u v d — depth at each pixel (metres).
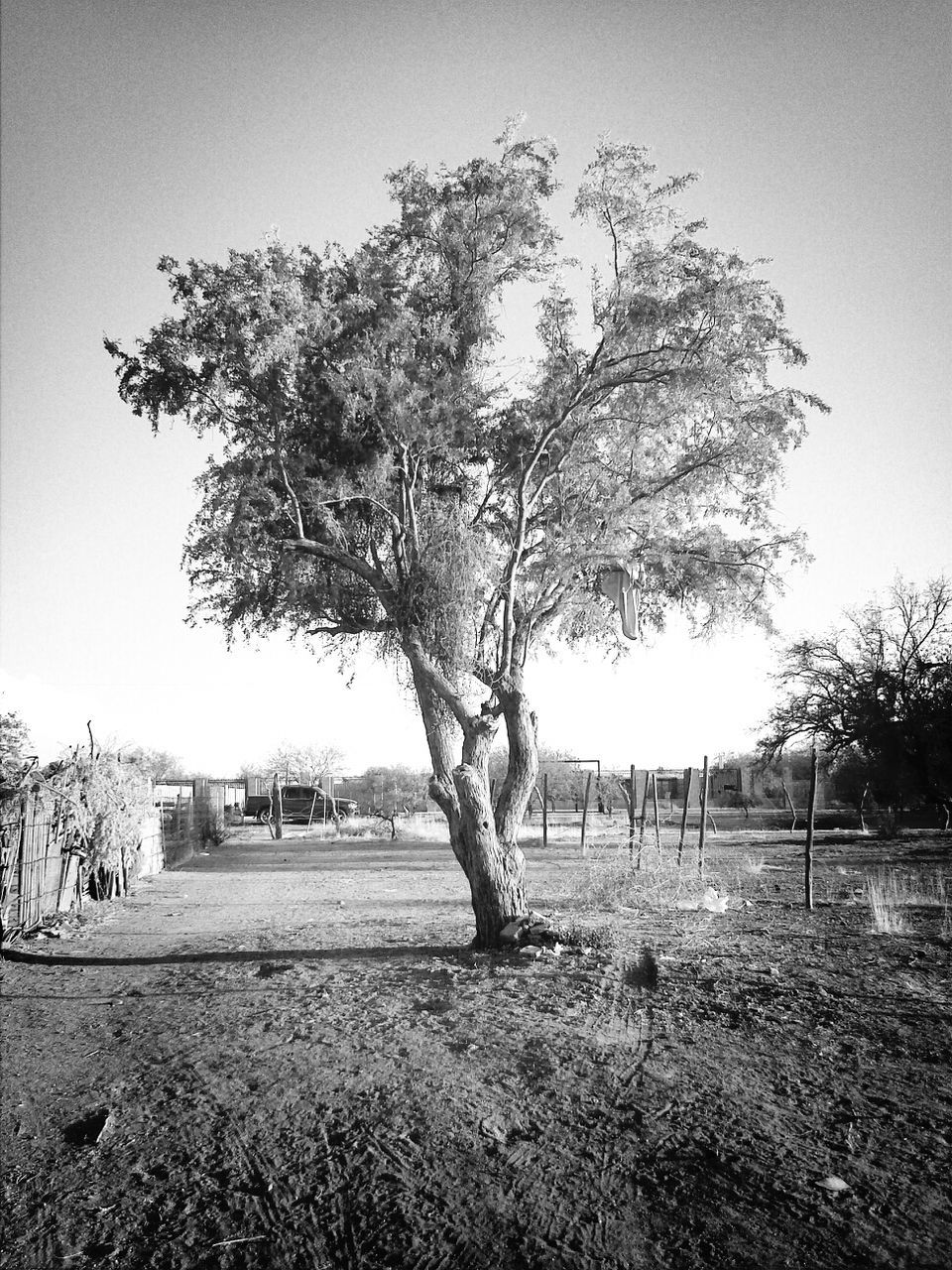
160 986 9.49
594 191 11.35
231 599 13.44
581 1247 3.87
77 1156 5.16
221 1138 5.30
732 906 13.38
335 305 11.60
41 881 14.11
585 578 13.33
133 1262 3.99
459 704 11.35
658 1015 7.39
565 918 11.84
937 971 8.77
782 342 11.57
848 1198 4.21
